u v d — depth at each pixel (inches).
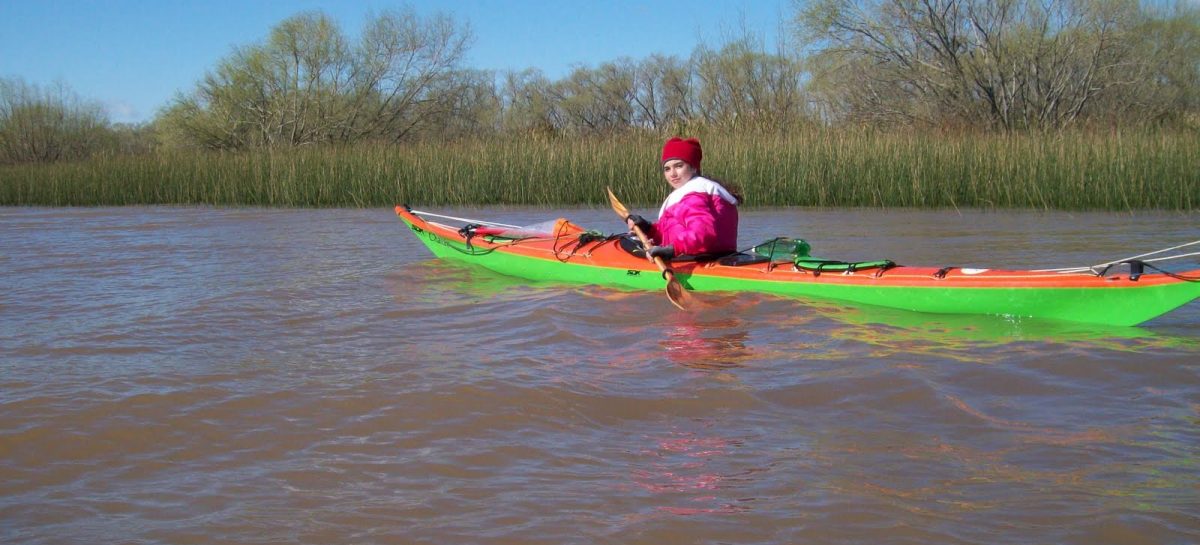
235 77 1122.0
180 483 119.9
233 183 695.1
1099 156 535.8
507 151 666.8
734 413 143.6
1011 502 109.9
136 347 190.1
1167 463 120.2
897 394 150.3
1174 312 208.4
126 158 762.8
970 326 196.4
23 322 216.7
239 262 323.3
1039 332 190.4
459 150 687.7
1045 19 871.7
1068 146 558.9
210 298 245.8
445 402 148.9
